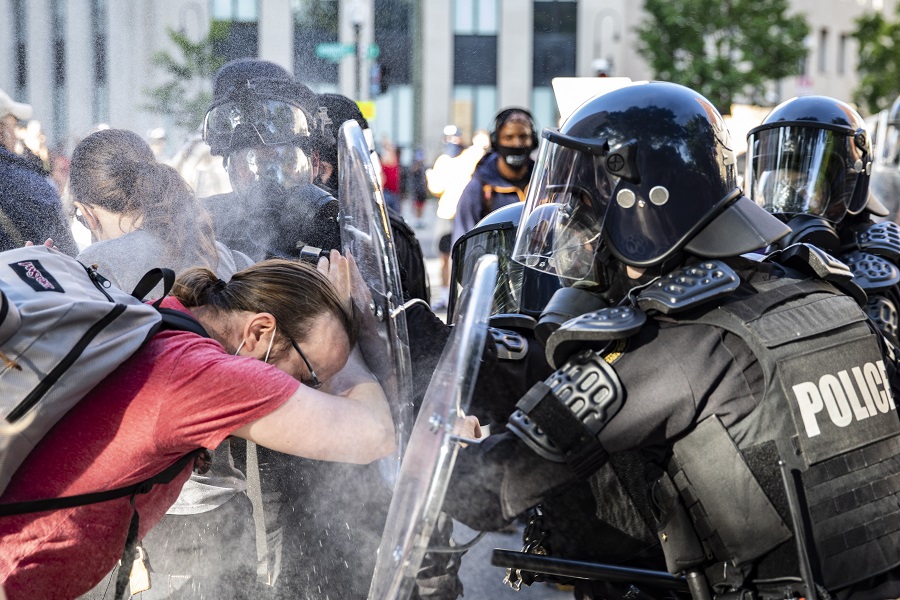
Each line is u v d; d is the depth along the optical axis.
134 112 7.18
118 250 2.20
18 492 1.64
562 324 1.67
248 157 2.45
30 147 3.63
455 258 2.44
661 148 1.65
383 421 1.83
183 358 1.67
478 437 1.80
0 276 1.60
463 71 21.33
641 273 1.70
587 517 1.80
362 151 1.98
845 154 2.45
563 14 21.33
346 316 1.90
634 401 1.53
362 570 2.19
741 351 1.55
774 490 1.52
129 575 1.71
